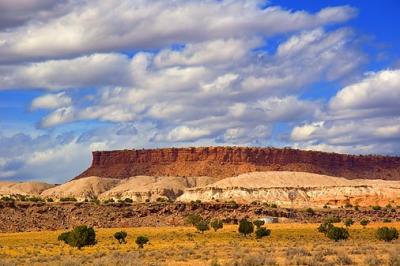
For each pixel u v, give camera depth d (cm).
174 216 18362
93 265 5172
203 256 6206
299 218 19525
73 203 18300
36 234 12938
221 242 9419
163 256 6288
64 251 7819
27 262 5978
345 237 9481
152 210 18612
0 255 7175
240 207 19750
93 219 17412
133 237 11125
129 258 5709
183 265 5369
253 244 8569
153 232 12875
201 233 12200
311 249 6894
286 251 6406
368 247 6938
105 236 11512
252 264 4988
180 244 8975
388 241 9025
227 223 17925
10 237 11881
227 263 5025
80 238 8338
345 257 5147
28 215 16825
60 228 16350
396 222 18188
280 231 12325
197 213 19000
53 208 17600
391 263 4806
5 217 16188
